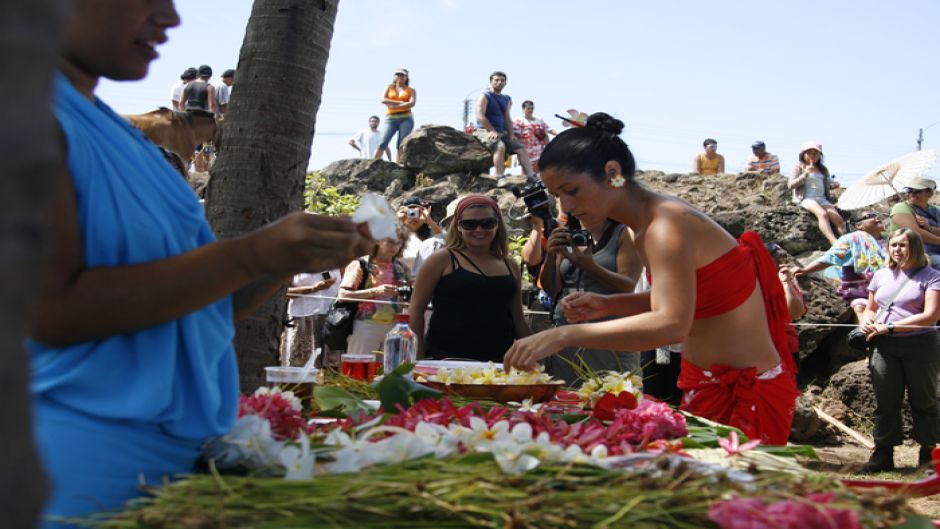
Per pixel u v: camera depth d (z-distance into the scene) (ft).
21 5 1.90
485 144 46.78
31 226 1.92
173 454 4.63
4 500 1.95
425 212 23.35
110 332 4.11
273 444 4.88
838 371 30.71
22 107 1.89
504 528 3.88
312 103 12.00
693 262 9.07
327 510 4.00
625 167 9.53
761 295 10.14
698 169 51.24
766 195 44.62
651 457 4.89
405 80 48.39
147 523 3.86
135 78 4.69
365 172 46.14
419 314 15.78
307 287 23.86
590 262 16.15
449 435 5.10
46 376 4.16
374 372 11.30
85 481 4.18
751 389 9.76
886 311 24.02
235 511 3.92
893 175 33.65
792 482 4.57
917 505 17.60
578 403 9.62
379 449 4.86
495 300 15.78
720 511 3.88
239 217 11.59
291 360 23.82
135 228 4.29
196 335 4.60
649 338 8.67
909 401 23.86
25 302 1.93
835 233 40.45
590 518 4.03
